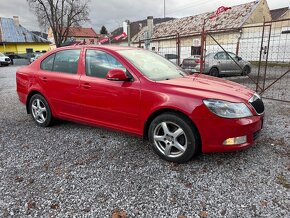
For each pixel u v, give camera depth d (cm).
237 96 340
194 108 328
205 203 272
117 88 390
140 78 377
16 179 326
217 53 1357
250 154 376
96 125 438
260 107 368
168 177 322
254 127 337
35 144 435
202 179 316
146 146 415
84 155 389
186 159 347
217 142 329
